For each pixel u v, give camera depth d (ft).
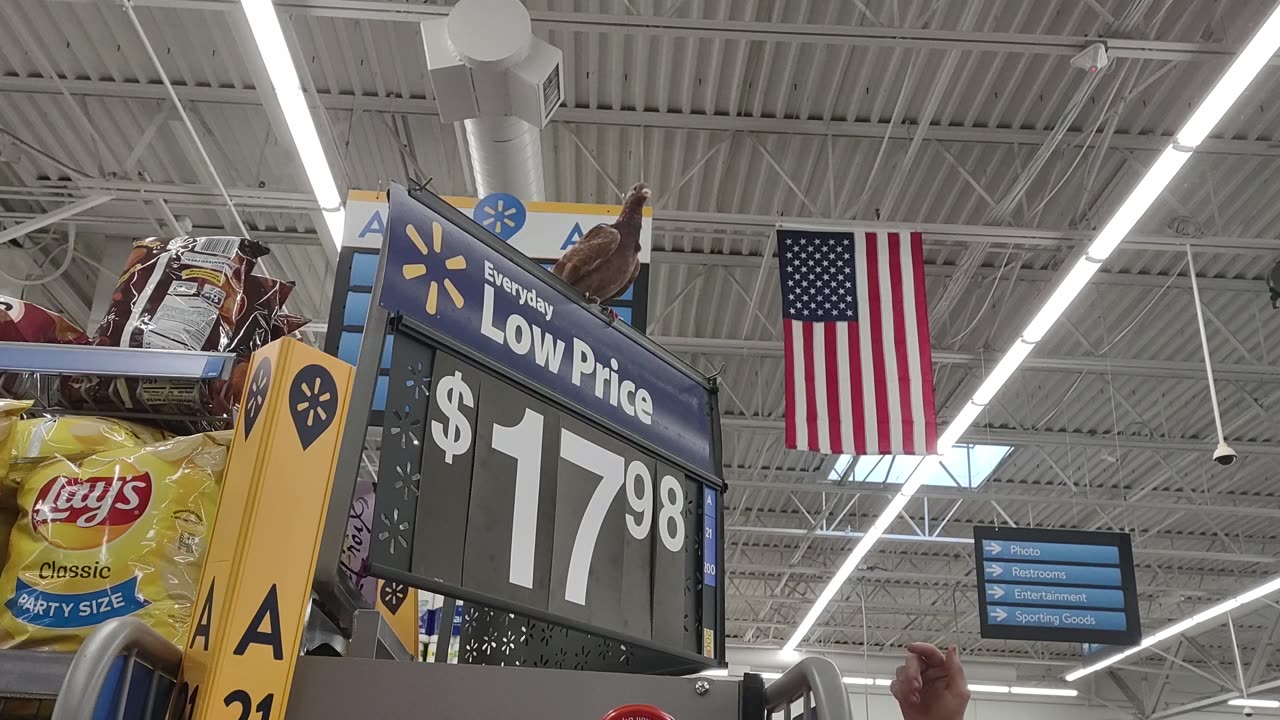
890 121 25.90
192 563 4.08
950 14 22.56
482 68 16.53
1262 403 39.29
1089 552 32.81
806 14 22.67
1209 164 27.04
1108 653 61.52
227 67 25.41
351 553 6.30
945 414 41.78
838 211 27.63
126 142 28.43
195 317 5.47
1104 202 28.55
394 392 3.84
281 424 3.62
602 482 4.69
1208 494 47.39
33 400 4.85
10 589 3.92
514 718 3.69
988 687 70.38
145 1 19.92
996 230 26.30
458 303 4.22
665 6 22.30
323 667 3.66
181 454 4.25
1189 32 22.43
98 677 2.80
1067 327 35.06
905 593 64.44
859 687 71.26
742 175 28.14
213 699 3.23
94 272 34.35
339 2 19.77
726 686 3.87
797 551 58.39
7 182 30.27
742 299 34.35
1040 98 25.16
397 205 4.08
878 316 23.09
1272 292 27.14
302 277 34.35
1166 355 36.37
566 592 4.29
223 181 29.09
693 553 5.19
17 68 26.05
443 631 6.61
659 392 5.31
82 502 4.07
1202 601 60.44
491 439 4.18
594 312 5.01
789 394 22.24
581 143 26.76
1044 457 45.32
